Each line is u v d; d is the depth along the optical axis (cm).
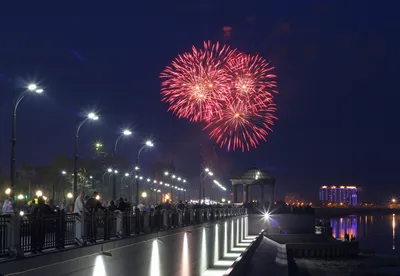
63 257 2431
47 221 2367
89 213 2816
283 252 10312
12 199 3819
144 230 3772
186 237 5053
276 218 13662
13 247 2078
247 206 13775
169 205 5516
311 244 12769
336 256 12875
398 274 10962
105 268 2944
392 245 17400
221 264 6912
